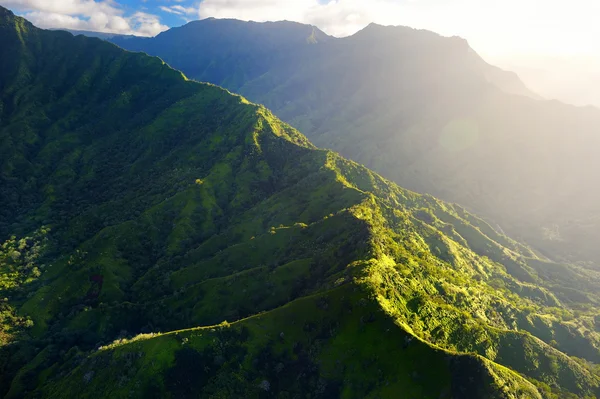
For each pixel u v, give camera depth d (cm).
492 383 9394
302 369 11294
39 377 14512
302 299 12950
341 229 18438
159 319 16888
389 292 12331
